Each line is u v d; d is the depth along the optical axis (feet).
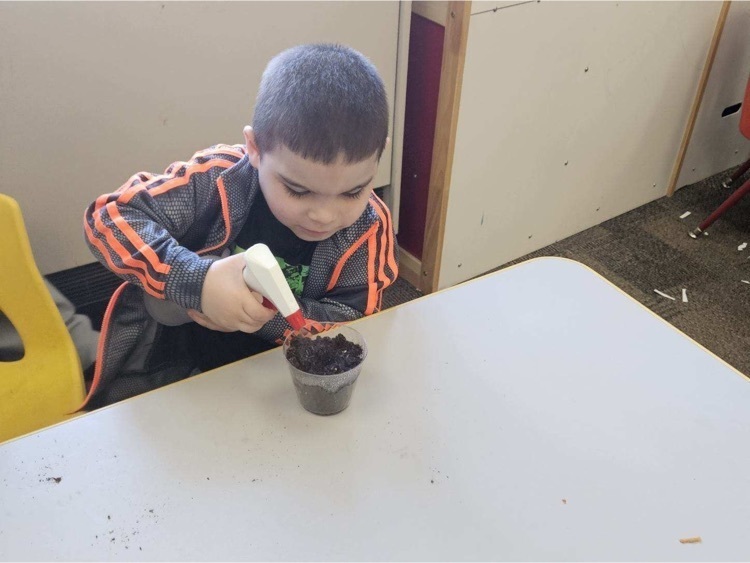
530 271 3.00
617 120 6.61
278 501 1.98
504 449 2.17
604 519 1.98
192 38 4.14
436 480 2.06
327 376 2.11
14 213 3.12
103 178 4.32
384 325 2.65
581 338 2.64
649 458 2.16
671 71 6.70
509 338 2.62
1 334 3.94
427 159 5.79
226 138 4.70
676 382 2.46
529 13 5.11
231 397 2.31
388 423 2.24
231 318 2.26
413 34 5.31
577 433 2.24
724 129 7.83
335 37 4.76
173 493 1.98
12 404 3.26
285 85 2.29
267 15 4.35
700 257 6.86
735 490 2.08
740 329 5.90
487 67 5.15
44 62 3.73
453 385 2.39
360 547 1.87
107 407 2.25
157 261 2.35
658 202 7.79
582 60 5.80
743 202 7.68
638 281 6.51
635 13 5.89
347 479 2.05
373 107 2.28
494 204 6.14
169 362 3.27
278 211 2.50
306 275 2.98
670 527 1.96
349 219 2.50
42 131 3.94
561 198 6.74
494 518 1.96
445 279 6.31
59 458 2.07
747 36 7.09
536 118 5.85
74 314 4.72
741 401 2.39
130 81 4.07
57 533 1.86
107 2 3.74
